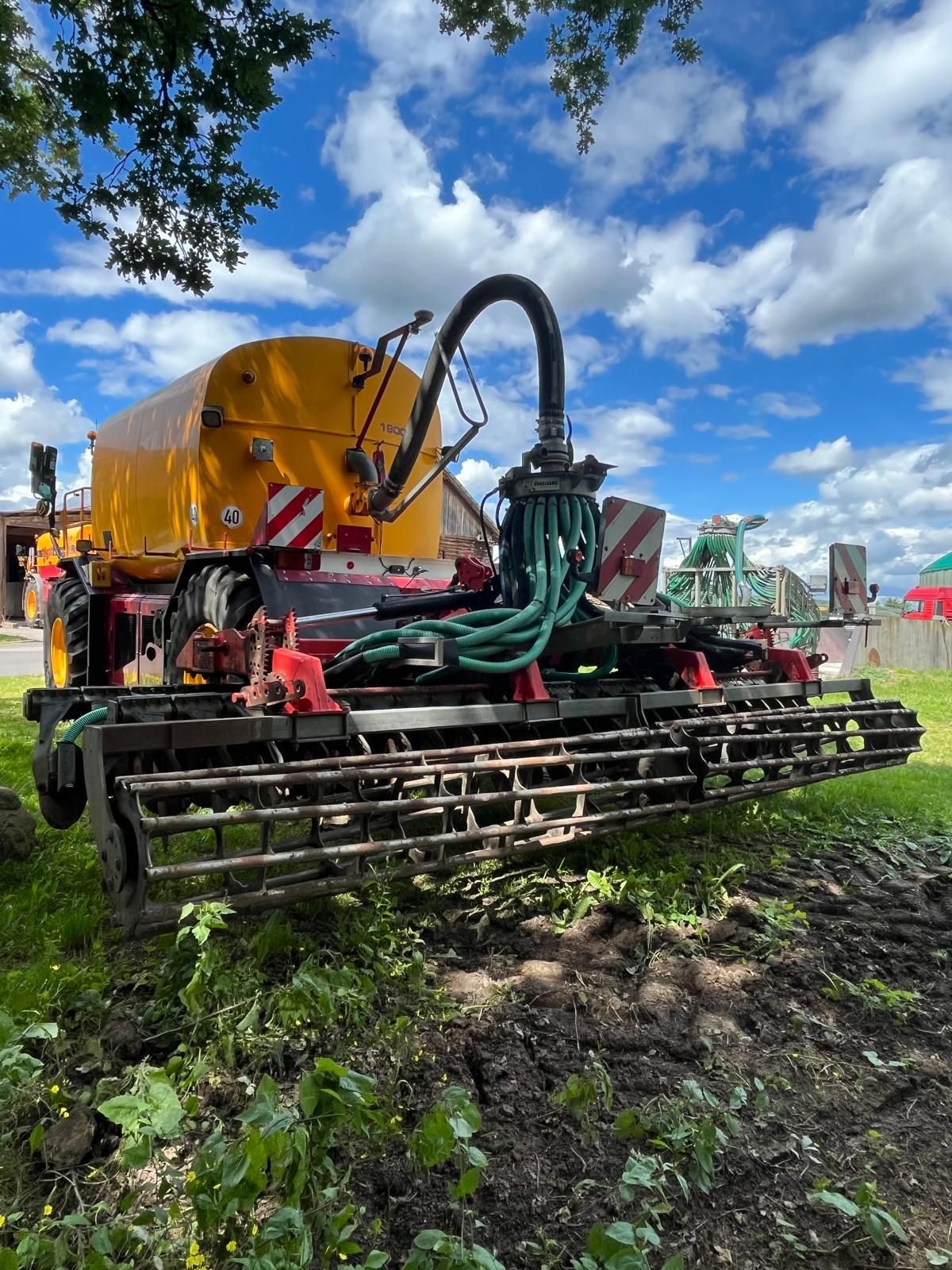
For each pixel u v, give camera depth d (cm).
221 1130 182
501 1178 197
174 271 640
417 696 388
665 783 378
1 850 384
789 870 430
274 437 585
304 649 432
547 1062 243
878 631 2055
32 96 675
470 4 682
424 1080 233
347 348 610
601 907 358
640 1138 209
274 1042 238
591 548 402
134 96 566
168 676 532
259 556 455
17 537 3023
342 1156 201
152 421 655
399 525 656
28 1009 245
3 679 1210
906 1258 178
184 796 305
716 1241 183
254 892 266
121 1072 231
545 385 415
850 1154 211
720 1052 254
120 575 771
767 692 480
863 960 322
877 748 514
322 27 570
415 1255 156
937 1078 246
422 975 283
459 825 394
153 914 246
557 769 399
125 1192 183
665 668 509
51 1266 158
